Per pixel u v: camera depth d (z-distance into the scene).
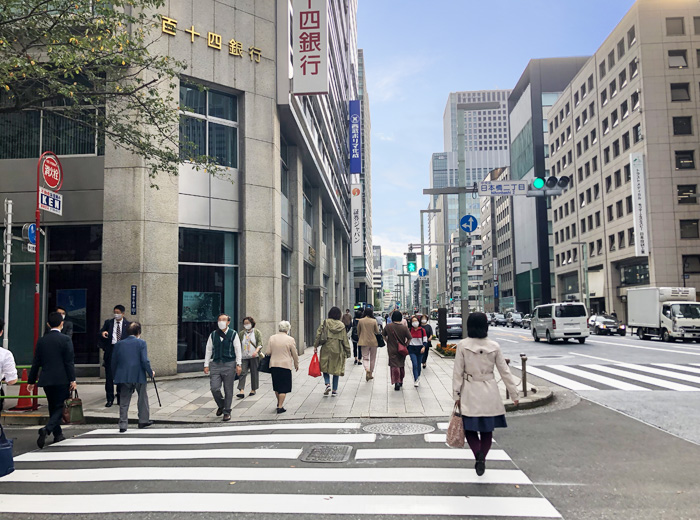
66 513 4.36
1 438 4.73
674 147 44.12
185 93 14.39
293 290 20.17
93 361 13.09
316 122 25.47
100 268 13.32
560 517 4.17
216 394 8.62
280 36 16.30
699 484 5.01
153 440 7.18
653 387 11.34
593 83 56.19
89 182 13.30
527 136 89.62
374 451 6.28
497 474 5.31
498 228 109.69
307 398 10.30
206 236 14.61
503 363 5.22
